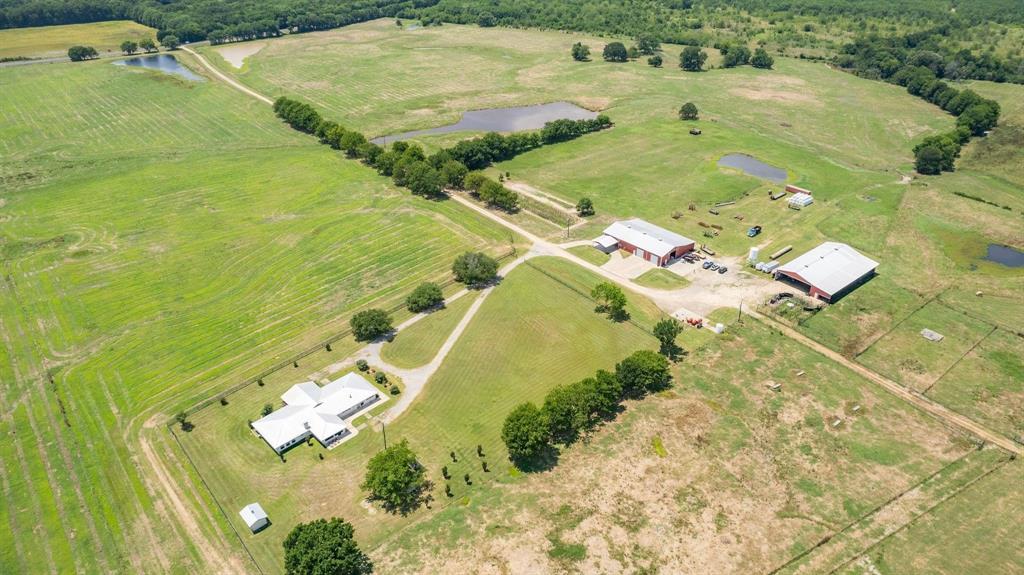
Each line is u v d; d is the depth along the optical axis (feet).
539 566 264.52
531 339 407.23
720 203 584.81
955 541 271.49
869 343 398.21
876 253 501.15
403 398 360.07
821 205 578.66
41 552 276.00
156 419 347.77
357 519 288.92
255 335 415.64
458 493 300.61
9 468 318.86
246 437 336.08
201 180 643.04
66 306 445.37
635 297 444.96
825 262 459.73
